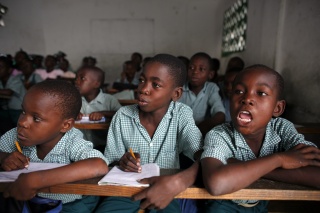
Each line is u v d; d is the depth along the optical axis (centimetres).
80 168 84
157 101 124
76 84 229
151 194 78
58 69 613
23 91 322
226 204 112
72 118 104
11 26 597
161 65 122
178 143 133
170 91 126
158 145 130
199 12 777
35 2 727
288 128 107
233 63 403
